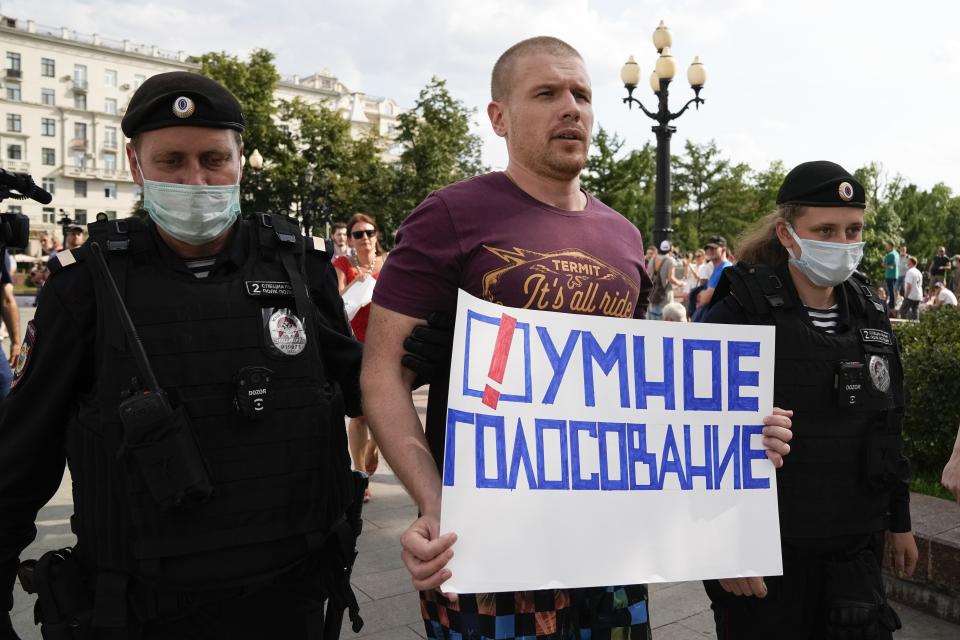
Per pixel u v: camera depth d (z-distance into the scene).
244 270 1.63
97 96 80.75
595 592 1.62
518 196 1.67
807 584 1.93
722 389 1.71
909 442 4.42
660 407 1.65
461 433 1.43
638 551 1.57
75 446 1.50
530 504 1.48
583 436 1.56
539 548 1.47
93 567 1.51
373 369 1.61
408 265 1.62
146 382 1.46
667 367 1.67
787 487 1.92
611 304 1.70
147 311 1.51
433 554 1.35
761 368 1.75
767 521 1.70
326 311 1.82
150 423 1.41
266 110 43.75
